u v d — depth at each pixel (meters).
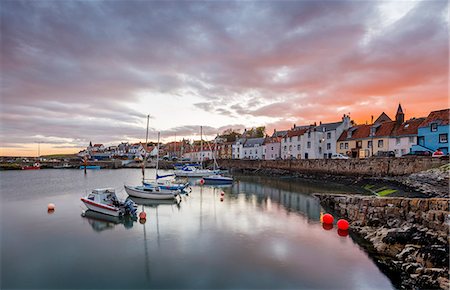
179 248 17.48
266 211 27.52
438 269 12.68
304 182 52.59
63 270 14.58
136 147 173.88
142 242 18.55
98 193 27.14
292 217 25.02
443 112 46.19
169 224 22.81
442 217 15.81
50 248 17.55
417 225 17.08
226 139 136.25
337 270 14.39
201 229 21.38
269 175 69.19
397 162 42.12
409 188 32.22
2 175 76.06
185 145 154.12
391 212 19.81
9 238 19.42
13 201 33.25
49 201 33.25
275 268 14.71
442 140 44.56
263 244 18.08
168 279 13.63
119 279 13.62
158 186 37.00
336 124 71.94
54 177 69.69
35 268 14.80
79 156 168.25
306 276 13.83
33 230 21.22
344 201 25.69
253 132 139.75
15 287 12.90
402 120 55.84
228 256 16.19
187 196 37.12
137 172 90.31
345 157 57.50
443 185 28.31
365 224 21.17
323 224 22.61
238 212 27.12
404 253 14.81
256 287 12.86
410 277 12.80
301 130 78.88
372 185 40.53
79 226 22.28
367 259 15.66
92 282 13.38
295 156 78.06
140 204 31.38
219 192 40.59
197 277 13.80
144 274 14.09
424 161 38.97
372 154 58.28
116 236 19.80
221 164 94.38
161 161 121.06
